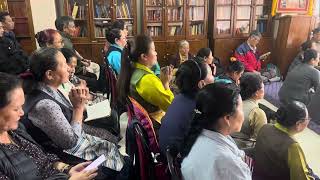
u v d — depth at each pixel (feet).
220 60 17.69
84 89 5.89
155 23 16.62
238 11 17.38
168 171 4.47
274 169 5.47
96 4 15.79
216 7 16.85
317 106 9.93
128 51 7.09
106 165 5.62
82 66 12.26
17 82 4.17
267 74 16.71
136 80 6.93
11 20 13.78
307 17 16.84
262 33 18.06
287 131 5.44
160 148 5.36
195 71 5.42
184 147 4.07
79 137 5.71
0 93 3.91
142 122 5.39
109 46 11.15
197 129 3.92
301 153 5.24
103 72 11.21
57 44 9.35
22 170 4.17
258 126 6.54
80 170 4.83
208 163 3.64
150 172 4.76
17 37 15.37
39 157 4.76
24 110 5.13
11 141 4.50
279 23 17.48
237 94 3.82
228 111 3.71
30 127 5.20
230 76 10.05
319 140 9.98
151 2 16.16
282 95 11.43
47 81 5.60
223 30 17.52
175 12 16.70
